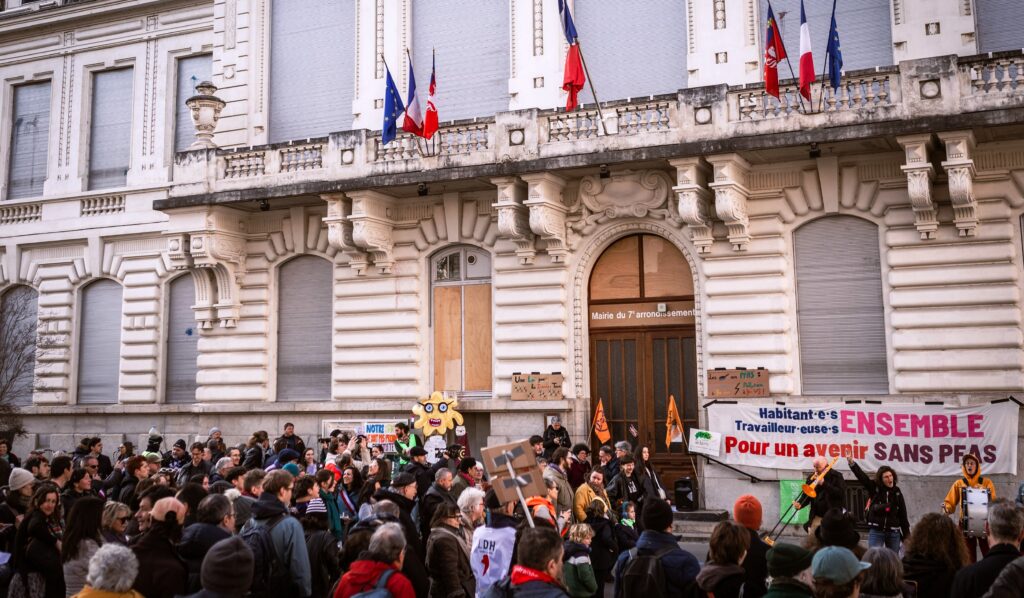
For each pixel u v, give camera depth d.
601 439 20.28
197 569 8.48
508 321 21.77
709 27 21.56
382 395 23.02
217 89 26.38
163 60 28.39
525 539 6.89
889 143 18.48
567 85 20.31
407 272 23.06
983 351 17.98
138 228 27.20
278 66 26.17
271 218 24.50
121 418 26.81
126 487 13.13
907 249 18.70
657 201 20.59
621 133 20.03
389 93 21.62
